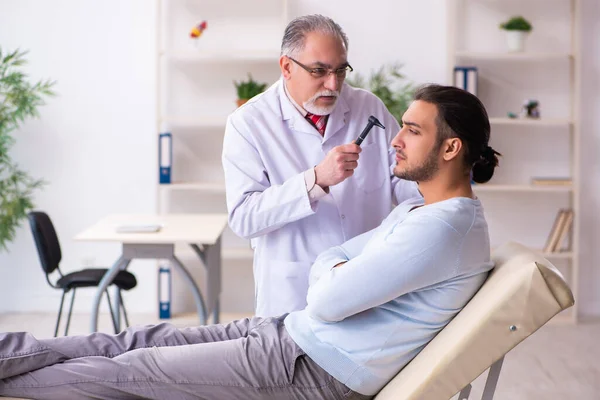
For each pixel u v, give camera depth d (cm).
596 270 518
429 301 188
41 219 407
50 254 399
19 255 516
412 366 186
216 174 516
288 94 240
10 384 198
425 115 194
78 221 516
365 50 505
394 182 250
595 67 506
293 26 228
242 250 508
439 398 174
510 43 491
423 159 195
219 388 197
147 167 514
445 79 506
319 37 223
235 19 505
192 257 516
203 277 519
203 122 505
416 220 185
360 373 192
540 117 511
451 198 193
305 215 224
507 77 509
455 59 506
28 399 199
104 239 369
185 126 512
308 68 224
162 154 492
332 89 226
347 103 248
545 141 513
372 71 506
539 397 362
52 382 197
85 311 521
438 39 504
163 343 213
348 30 505
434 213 185
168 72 509
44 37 505
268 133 239
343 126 245
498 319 171
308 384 196
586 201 514
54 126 510
